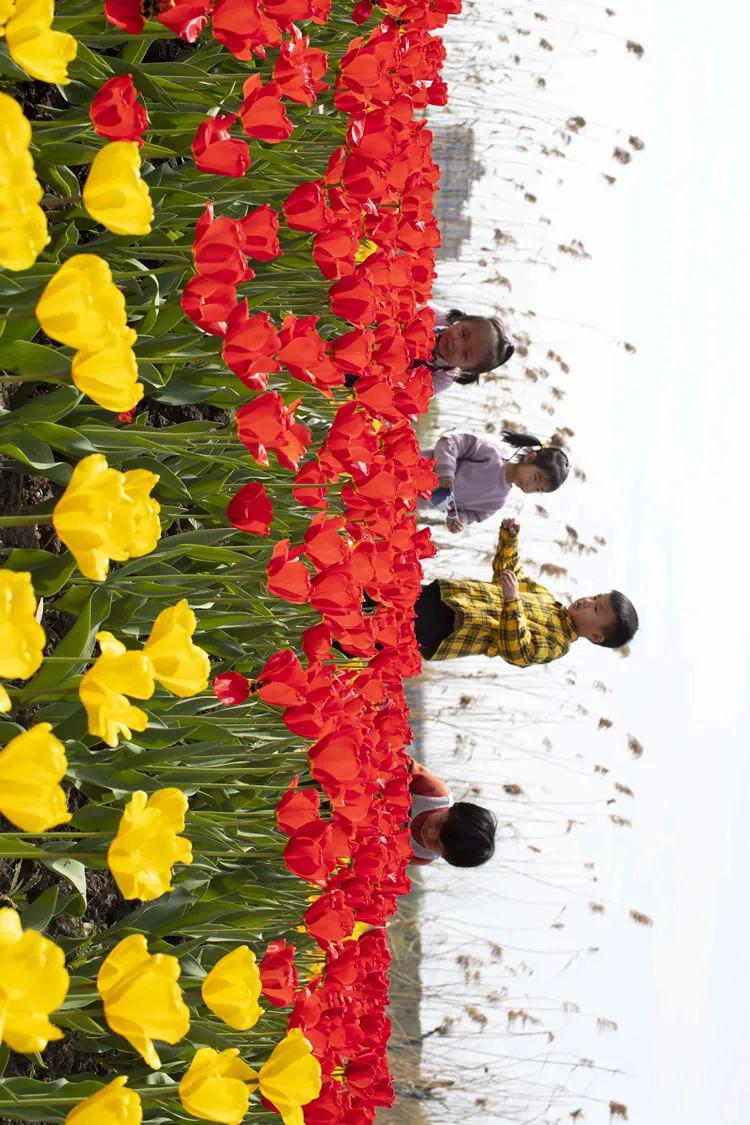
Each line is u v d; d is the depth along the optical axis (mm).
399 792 2512
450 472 3605
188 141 2109
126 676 1147
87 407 1810
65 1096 1312
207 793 2053
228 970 1331
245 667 2152
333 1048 1819
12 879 1688
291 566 1842
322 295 2408
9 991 894
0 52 1578
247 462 2135
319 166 2549
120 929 1759
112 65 1901
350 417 2078
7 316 1293
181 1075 1767
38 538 1872
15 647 957
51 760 955
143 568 1783
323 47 2855
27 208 995
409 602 2574
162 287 2010
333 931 1869
